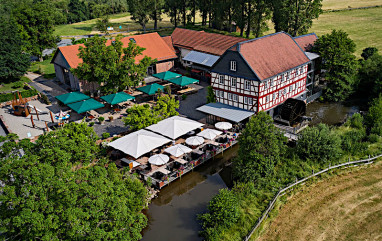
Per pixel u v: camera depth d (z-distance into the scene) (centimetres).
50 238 2017
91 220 2183
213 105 4900
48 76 6900
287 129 4531
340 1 14125
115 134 4403
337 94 5441
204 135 4069
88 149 3011
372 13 11444
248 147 3422
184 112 5116
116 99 4928
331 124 4825
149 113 4231
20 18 7625
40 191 2033
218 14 8869
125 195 2728
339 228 2828
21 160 2142
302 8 7194
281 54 4884
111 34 11250
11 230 2033
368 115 4519
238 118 4412
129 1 10706
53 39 8275
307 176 3469
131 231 2439
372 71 5747
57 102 5525
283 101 4981
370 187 3347
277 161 3588
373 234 2744
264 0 7512
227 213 2784
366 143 4022
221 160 4041
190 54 6631
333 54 5356
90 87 5769
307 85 5553
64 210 2053
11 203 2061
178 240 2797
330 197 3228
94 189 2222
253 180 3378
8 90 6175
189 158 3959
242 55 4403
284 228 2850
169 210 3197
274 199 3098
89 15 16838
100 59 4928
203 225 2858
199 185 3606
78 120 4875
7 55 6312
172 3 10256
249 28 8331
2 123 4822
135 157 3509
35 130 4569
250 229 2788
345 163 3666
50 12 8288
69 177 2230
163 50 6712
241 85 4572
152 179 3516
